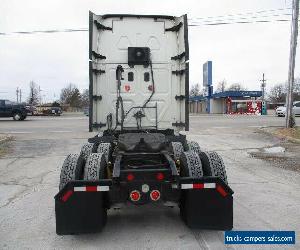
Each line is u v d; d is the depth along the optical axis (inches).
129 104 304.0
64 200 176.9
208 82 2628.0
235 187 289.4
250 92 2412.6
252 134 750.5
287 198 255.9
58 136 739.4
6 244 180.7
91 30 284.0
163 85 305.9
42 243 181.5
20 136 740.7
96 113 299.9
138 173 180.7
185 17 289.7
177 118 306.7
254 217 214.1
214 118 1509.6
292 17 772.6
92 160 192.1
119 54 302.7
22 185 309.3
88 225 177.8
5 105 1385.3
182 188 180.1
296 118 1378.0
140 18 304.3
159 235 189.3
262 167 380.5
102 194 180.7
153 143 222.4
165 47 305.9
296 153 481.7
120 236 188.7
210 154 203.5
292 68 781.3
